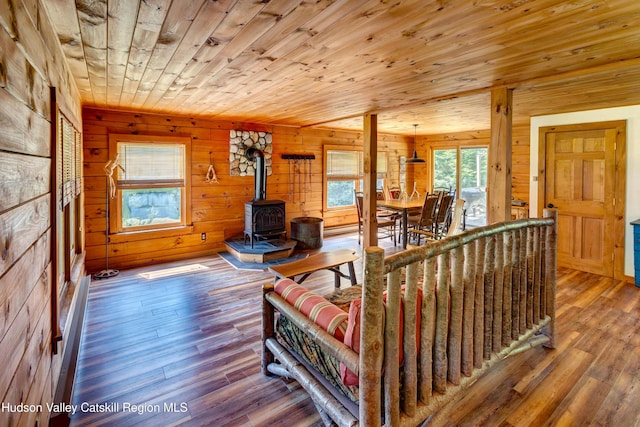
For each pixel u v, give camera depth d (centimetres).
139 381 223
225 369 238
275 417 193
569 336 282
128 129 478
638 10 175
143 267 485
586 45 224
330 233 726
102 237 468
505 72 290
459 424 186
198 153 542
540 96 380
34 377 142
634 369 235
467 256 188
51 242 181
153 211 514
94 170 457
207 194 555
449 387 183
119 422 187
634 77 299
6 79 109
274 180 634
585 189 457
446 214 611
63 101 235
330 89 350
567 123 471
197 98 393
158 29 196
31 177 140
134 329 296
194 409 198
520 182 682
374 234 489
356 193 668
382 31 201
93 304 349
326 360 182
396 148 852
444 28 195
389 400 152
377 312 141
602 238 443
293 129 656
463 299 189
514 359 249
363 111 481
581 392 212
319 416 194
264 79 310
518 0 164
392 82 322
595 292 383
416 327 165
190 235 541
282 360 211
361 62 261
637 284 400
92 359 248
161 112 488
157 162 509
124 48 227
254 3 166
